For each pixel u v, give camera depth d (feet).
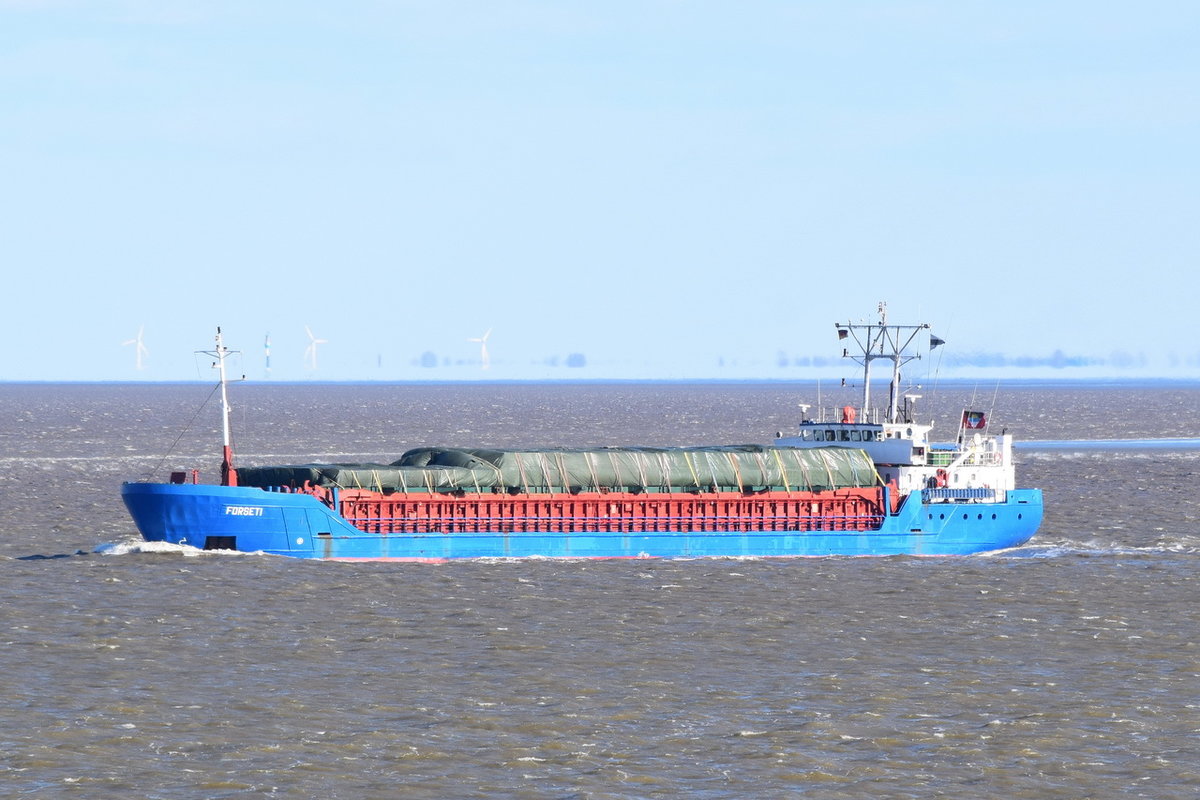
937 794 614.34
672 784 622.95
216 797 604.49
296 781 621.31
